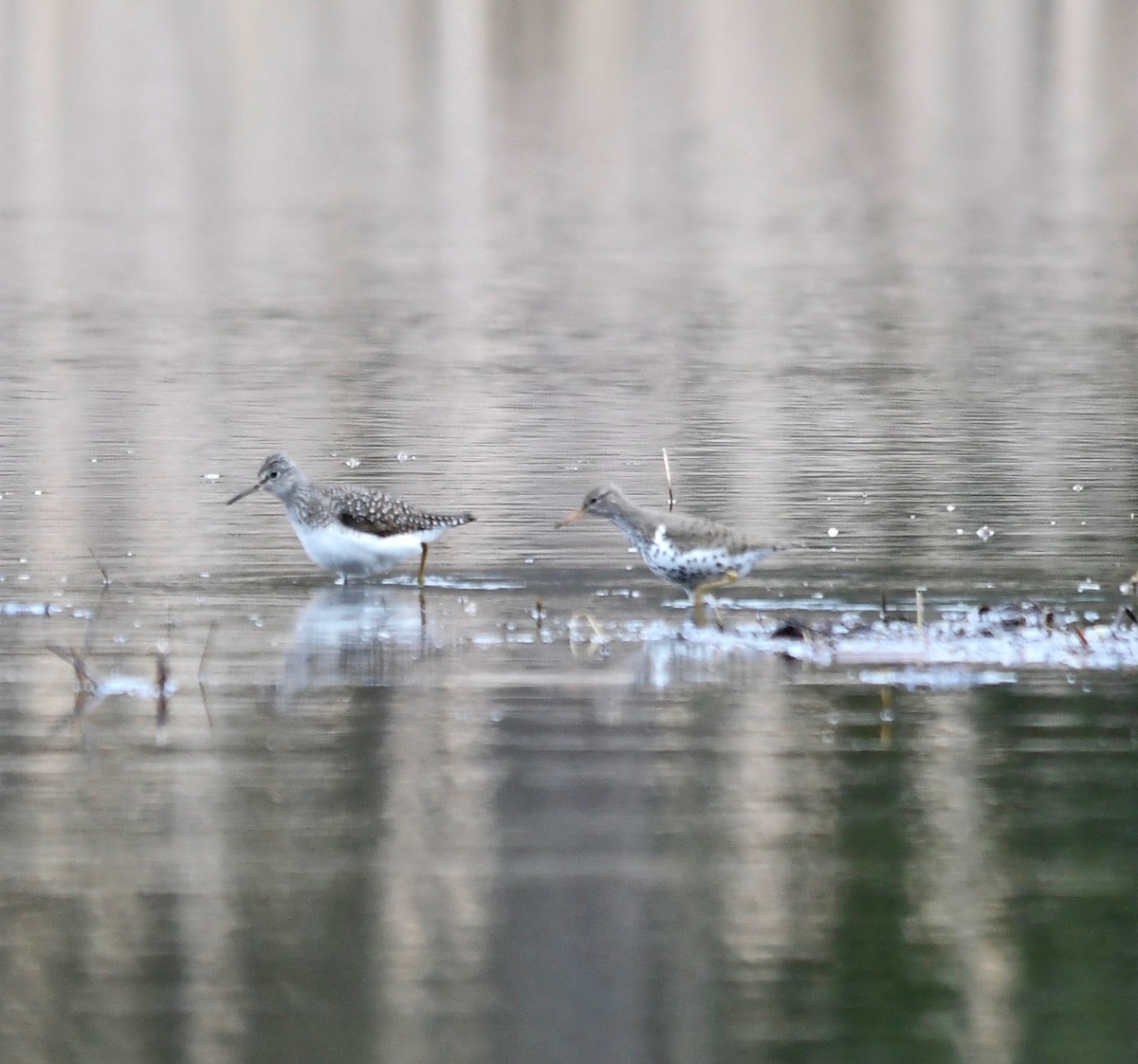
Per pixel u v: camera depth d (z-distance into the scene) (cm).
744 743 1188
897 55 6800
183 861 1012
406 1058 834
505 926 944
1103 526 1761
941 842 1038
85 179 4928
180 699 1282
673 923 948
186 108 6025
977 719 1233
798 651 1392
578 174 5031
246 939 932
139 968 905
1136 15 7344
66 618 1491
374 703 1274
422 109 6031
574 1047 845
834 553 1672
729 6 7638
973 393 2464
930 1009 877
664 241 4056
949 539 1720
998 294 3362
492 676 1336
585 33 7231
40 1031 854
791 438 2183
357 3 7669
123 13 7419
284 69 6650
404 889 980
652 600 1554
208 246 3991
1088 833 1051
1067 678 1320
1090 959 918
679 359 2750
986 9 7544
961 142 5475
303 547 1730
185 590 1587
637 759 1162
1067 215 4372
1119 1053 848
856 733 1208
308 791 1108
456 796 1101
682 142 5500
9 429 2241
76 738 1202
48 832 1048
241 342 2905
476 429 2252
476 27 7344
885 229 4188
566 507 1870
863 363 2706
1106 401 2400
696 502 1864
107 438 2194
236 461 2081
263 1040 848
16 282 3519
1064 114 5897
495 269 3694
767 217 4381
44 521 1812
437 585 1609
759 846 1032
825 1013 873
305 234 4150
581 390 2508
